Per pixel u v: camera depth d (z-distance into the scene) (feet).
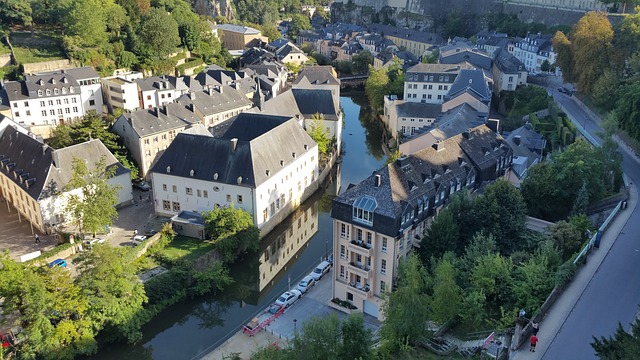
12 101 490.08
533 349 172.04
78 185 315.37
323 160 456.04
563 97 546.26
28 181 335.88
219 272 297.74
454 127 393.50
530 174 302.86
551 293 197.88
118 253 257.96
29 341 231.71
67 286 239.50
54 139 420.36
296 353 184.75
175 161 346.13
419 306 195.31
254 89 592.19
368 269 254.27
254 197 328.90
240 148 339.57
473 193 301.63
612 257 224.94
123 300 253.24
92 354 247.29
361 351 185.88
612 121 304.50
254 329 254.88
